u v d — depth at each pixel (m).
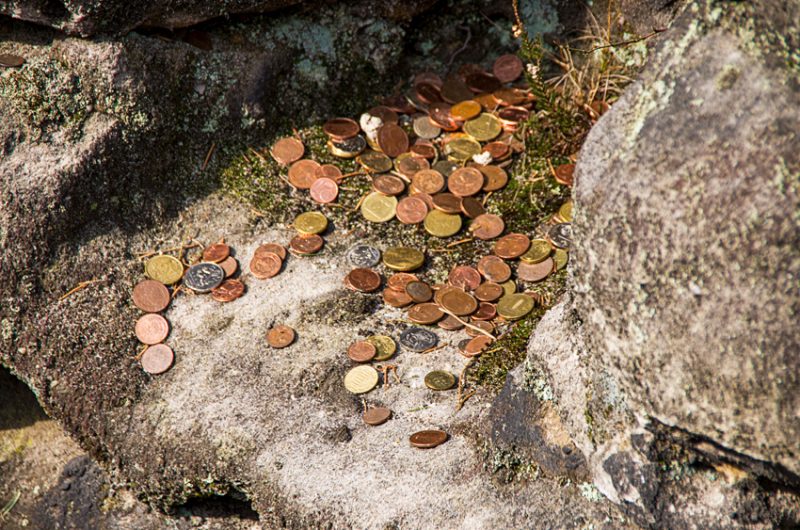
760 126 0.99
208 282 1.21
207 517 1.17
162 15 1.22
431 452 1.12
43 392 1.19
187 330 1.19
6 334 1.20
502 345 1.17
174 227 1.24
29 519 1.21
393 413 1.14
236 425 1.14
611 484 1.04
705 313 0.99
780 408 0.98
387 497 1.10
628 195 1.01
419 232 1.24
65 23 1.20
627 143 1.02
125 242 1.23
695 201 1.00
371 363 1.17
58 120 1.21
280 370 1.17
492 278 1.21
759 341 0.98
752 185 0.98
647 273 1.01
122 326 1.20
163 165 1.24
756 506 1.02
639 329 1.01
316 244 1.23
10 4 1.19
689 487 1.03
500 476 1.09
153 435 1.16
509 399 1.10
